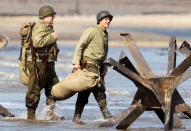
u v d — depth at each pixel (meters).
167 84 25.64
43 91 43.19
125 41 26.70
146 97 26.09
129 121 26.48
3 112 30.91
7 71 57.19
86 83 28.55
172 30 175.62
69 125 28.14
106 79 49.06
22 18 158.62
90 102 36.81
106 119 29.39
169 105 25.44
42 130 26.73
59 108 34.41
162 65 63.31
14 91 42.44
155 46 106.31
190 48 26.78
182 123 28.06
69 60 71.62
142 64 26.38
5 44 30.50
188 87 42.09
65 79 29.16
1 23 145.00
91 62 28.92
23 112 32.69
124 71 25.25
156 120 29.73
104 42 29.19
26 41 29.67
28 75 30.53
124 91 41.41
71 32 136.25
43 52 29.64
